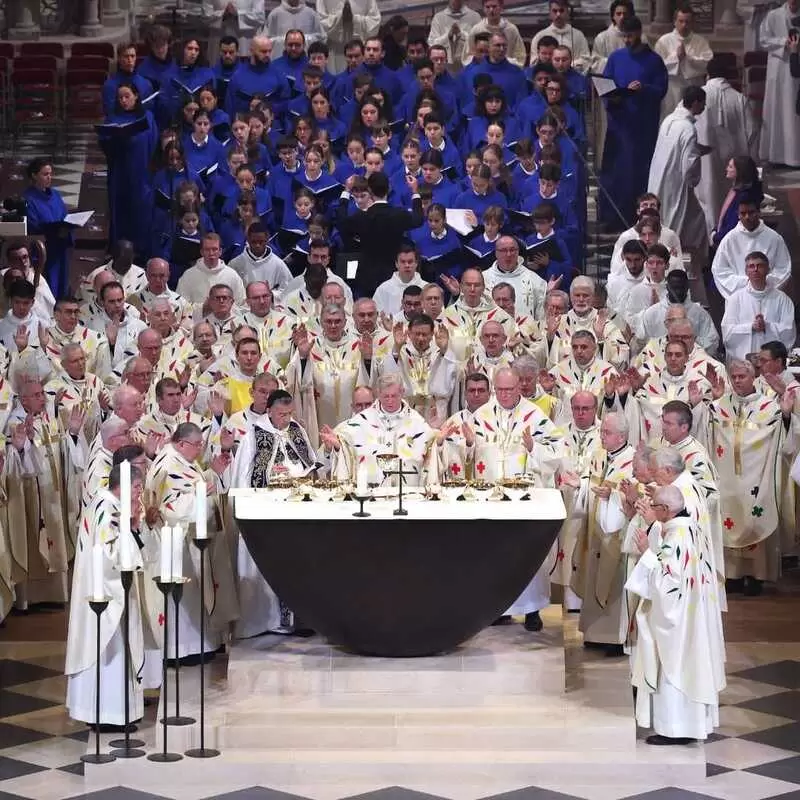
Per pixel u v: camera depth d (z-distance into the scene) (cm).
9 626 4781
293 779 3709
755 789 3669
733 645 4653
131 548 3712
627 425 4619
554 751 3772
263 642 4209
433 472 4444
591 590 4325
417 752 3769
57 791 3647
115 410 4212
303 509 3844
